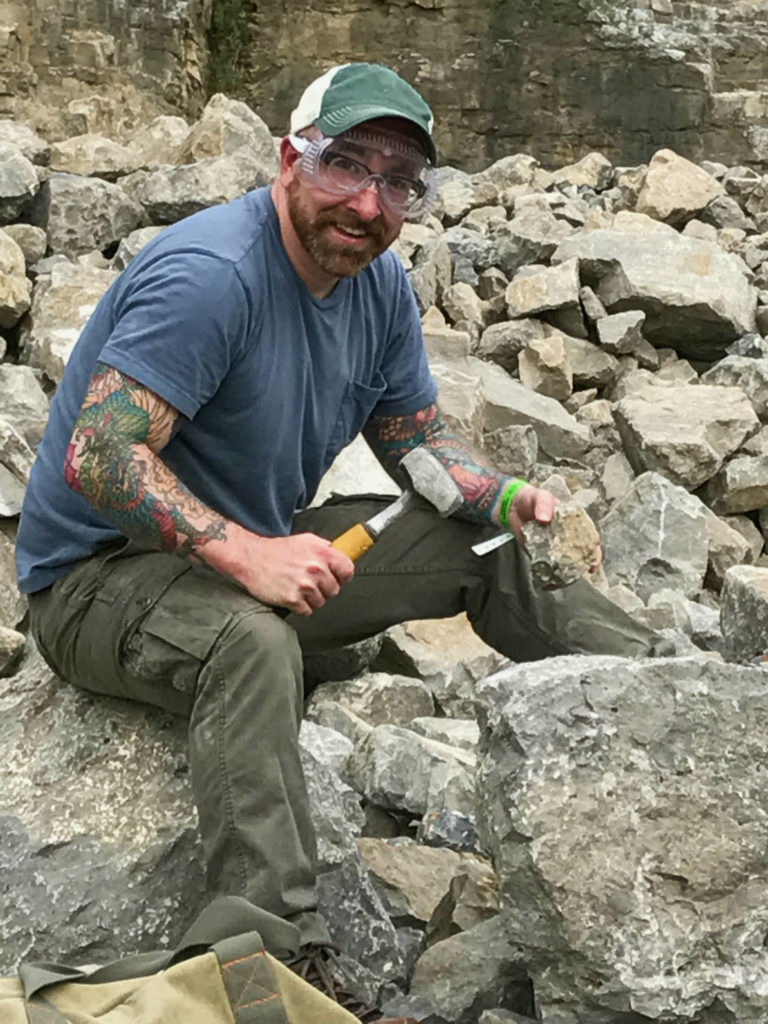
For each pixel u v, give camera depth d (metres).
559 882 1.46
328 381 1.73
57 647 1.75
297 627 1.84
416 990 1.65
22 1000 1.31
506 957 1.63
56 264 3.54
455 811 2.04
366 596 1.83
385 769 2.08
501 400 3.48
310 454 1.78
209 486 1.71
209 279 1.59
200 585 1.61
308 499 1.84
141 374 1.58
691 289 3.88
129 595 1.64
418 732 2.35
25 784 1.74
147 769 1.73
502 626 1.84
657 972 1.47
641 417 3.46
